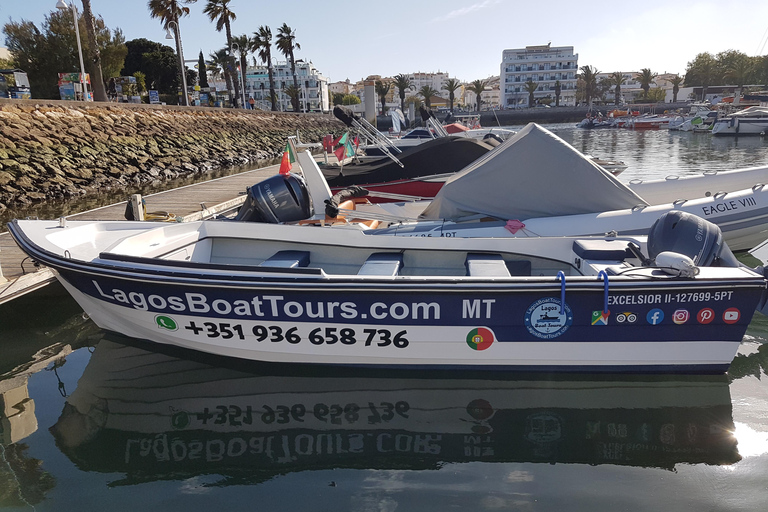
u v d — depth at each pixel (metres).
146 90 48.19
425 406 3.96
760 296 3.87
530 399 4.03
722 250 4.30
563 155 5.63
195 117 30.23
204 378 4.49
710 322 3.94
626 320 3.96
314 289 3.99
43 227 5.17
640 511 2.83
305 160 6.21
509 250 4.84
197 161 24.73
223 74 61.41
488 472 3.20
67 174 16.47
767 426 3.62
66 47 33.16
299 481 3.16
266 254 5.28
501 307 3.98
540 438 3.54
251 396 4.18
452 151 8.52
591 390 4.13
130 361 4.78
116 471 3.29
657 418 3.74
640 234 5.63
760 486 3.01
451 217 5.98
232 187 13.58
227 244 5.38
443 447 3.47
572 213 5.80
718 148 28.55
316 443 3.54
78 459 3.42
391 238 4.89
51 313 5.98
